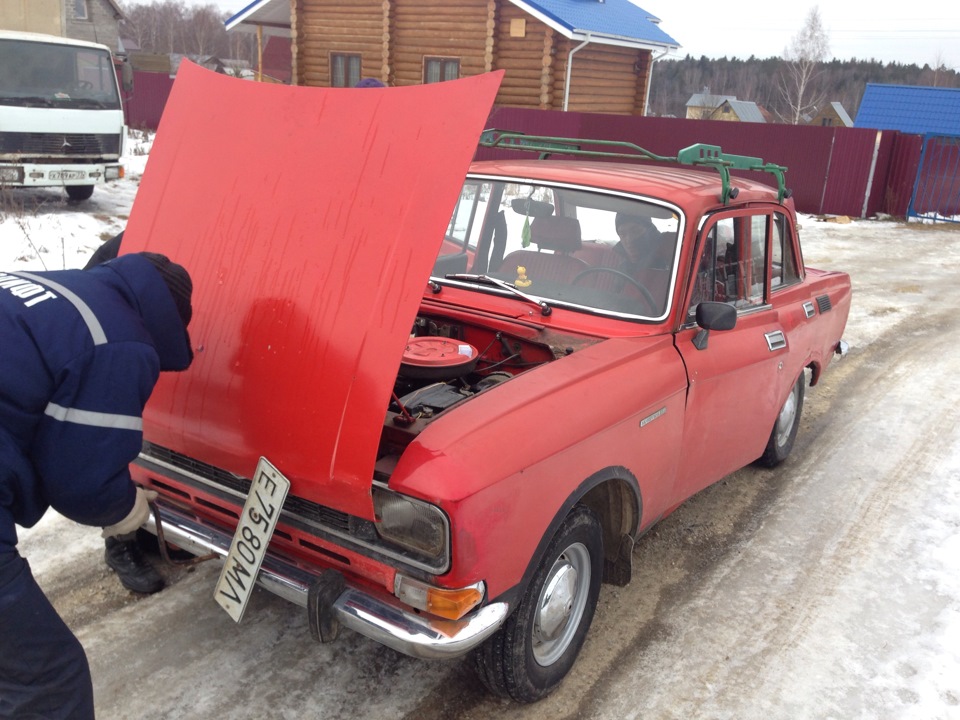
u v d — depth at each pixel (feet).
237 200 9.01
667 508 11.71
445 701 9.66
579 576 9.92
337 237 8.21
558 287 11.89
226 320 8.67
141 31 228.02
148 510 9.03
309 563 8.64
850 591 12.53
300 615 11.10
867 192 58.65
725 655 10.82
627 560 10.75
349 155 8.41
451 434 7.96
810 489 16.16
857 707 9.95
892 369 24.66
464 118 7.86
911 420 20.38
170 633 10.55
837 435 19.17
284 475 8.05
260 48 75.20
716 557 13.37
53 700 7.36
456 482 7.47
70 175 37.52
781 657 10.84
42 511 7.59
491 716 9.46
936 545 14.11
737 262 12.71
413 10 61.98
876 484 16.53
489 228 12.84
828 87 253.85
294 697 9.56
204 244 9.11
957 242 50.90
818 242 48.37
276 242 8.59
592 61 60.70
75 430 7.04
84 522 7.63
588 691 9.98
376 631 7.86
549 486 8.52
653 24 70.59
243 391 8.38
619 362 10.02
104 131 38.78
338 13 65.46
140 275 7.69
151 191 9.73
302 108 8.89
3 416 6.82
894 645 11.23
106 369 7.10
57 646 7.25
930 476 17.06
